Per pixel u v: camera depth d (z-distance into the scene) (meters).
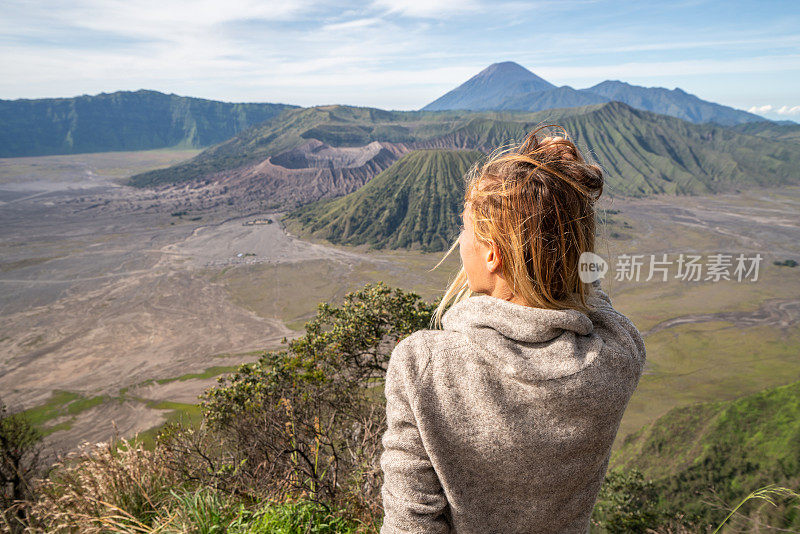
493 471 0.65
